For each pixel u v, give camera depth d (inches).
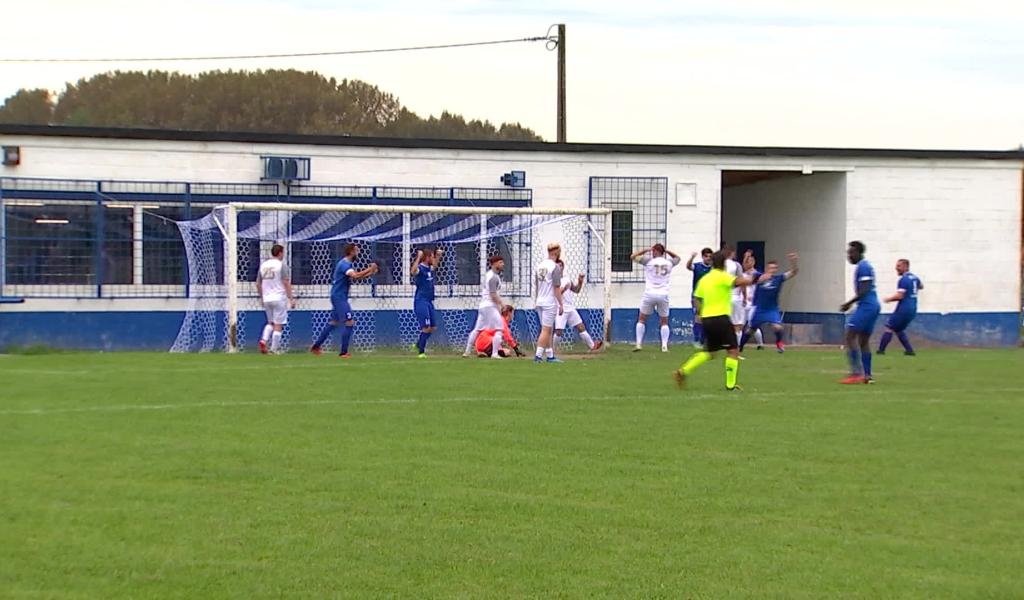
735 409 833.5
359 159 1457.9
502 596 408.2
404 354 1304.1
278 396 872.3
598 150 1535.4
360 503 532.4
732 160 1584.6
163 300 1384.1
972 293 1668.3
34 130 1343.5
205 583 417.7
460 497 546.3
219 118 3715.6
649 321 1553.9
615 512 523.8
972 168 1660.9
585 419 775.1
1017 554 466.3
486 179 1505.9
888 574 438.3
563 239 1513.3
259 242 1418.6
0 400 836.6
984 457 658.2
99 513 507.2
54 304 1352.1
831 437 717.3
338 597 405.1
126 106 3732.8
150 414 773.3
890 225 1642.5
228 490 553.0
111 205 1371.8
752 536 487.8
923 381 1043.9
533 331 1499.8
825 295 1673.2
